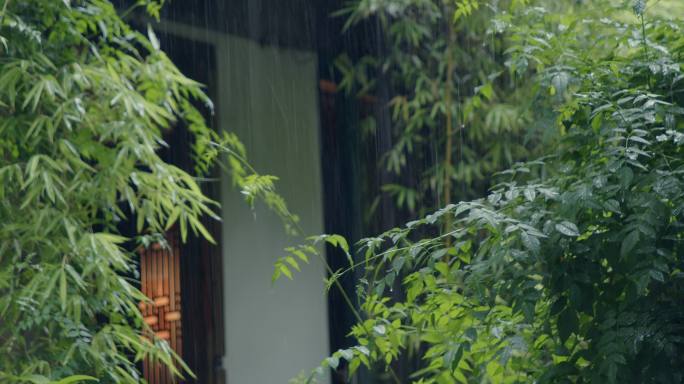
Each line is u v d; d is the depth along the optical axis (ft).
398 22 17.83
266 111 18.38
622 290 7.59
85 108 10.45
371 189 19.13
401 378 18.84
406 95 18.70
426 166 18.67
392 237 8.19
